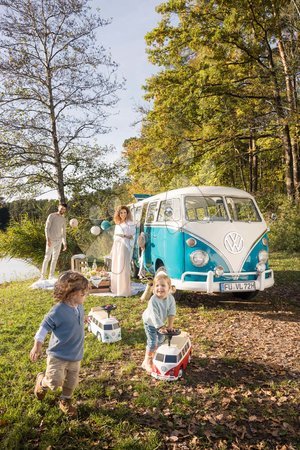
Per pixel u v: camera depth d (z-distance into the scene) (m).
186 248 7.53
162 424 3.53
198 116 20.11
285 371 4.75
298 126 18.83
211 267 7.45
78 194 16.31
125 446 3.15
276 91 19.05
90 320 6.06
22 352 5.14
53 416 3.54
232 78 19.41
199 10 18.95
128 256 8.68
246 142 28.27
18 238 15.53
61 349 3.52
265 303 8.47
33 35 15.16
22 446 3.15
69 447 3.14
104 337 5.55
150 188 28.11
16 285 11.87
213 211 8.04
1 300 8.68
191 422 3.57
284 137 20.38
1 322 6.61
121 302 8.10
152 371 4.48
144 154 22.64
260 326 6.64
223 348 5.53
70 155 16.42
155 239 8.75
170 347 4.49
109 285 9.09
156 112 20.75
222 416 3.68
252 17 18.28
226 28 18.02
